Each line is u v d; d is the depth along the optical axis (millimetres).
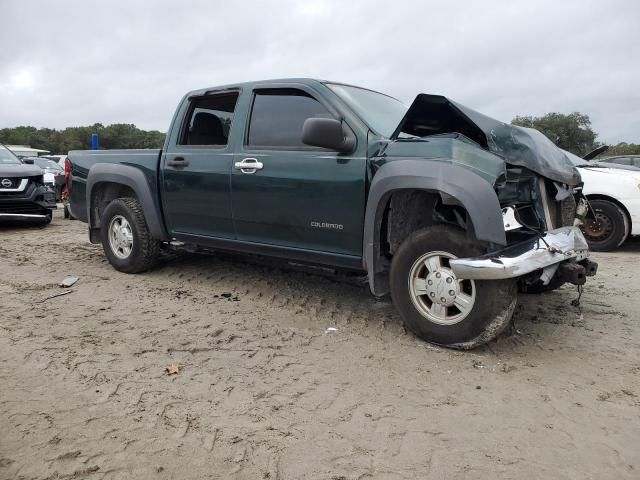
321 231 4125
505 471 2355
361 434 2645
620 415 2852
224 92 4930
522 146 3557
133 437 2578
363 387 3146
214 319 4312
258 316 4398
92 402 2908
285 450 2494
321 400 2982
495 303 3385
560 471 2361
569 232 3562
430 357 3580
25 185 9586
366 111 4215
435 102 3650
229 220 4758
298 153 4207
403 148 3646
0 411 2801
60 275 5785
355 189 3865
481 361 3514
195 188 4969
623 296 5102
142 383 3146
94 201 6121
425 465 2395
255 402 2949
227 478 2287
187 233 5230
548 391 3111
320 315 4438
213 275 5711
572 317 4410
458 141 3500
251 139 4574
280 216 4340
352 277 5367
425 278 3701
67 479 2254
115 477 2275
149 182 5406
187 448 2496
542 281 3432
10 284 5344
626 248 8125
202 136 5117
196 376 3258
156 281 5508
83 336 3871
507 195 3531
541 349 3734
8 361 3416
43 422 2695
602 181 7578
